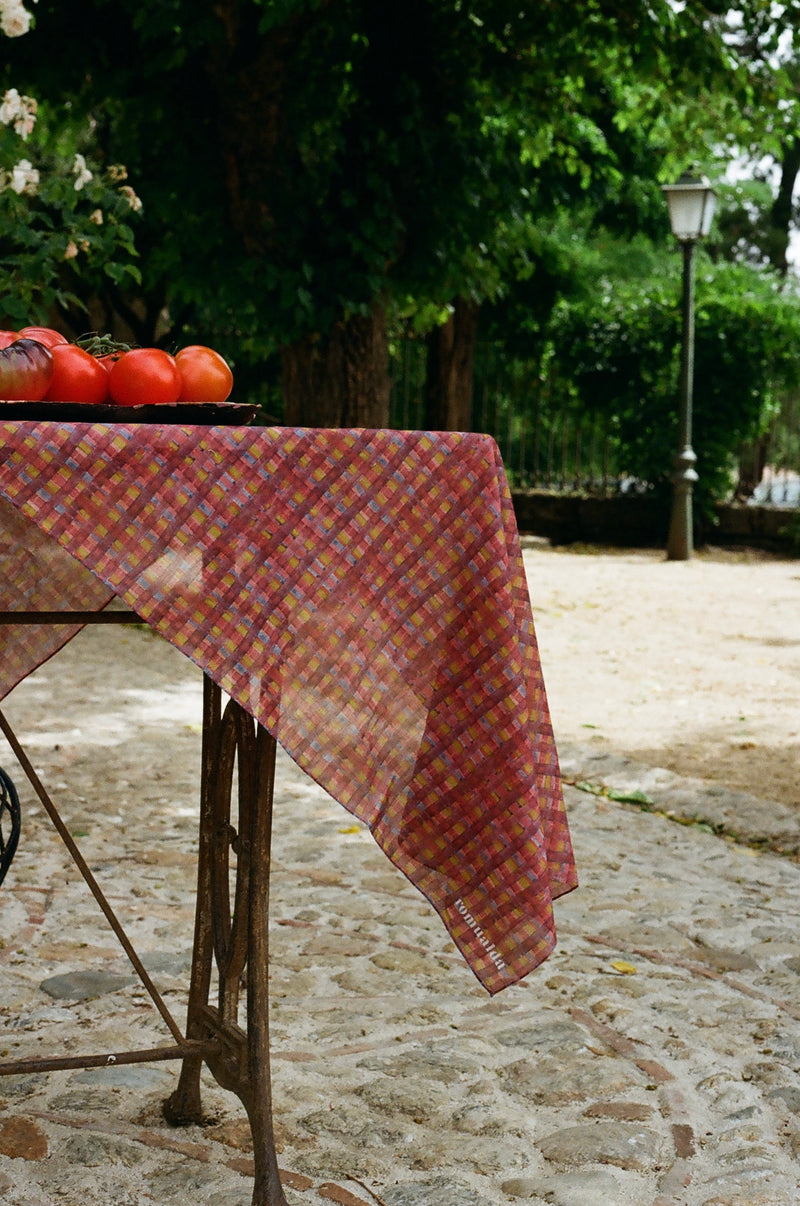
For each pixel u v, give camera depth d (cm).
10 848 242
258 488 184
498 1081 269
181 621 179
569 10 854
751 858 440
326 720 188
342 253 841
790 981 327
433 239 862
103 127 1094
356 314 864
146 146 877
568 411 1667
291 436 186
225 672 181
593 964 338
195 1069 244
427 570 194
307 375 873
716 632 927
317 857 426
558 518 1620
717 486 1548
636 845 450
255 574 184
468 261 934
